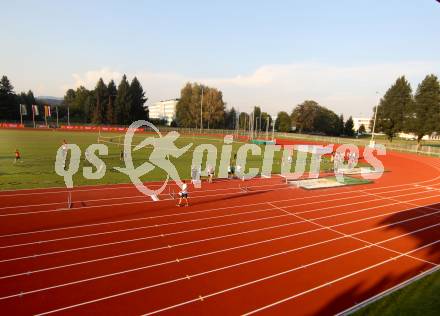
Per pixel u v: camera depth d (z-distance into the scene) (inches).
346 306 346.6
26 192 723.4
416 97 2466.8
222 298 350.6
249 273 409.1
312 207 732.7
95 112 3759.8
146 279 380.8
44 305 321.7
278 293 366.9
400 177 1223.5
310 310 336.8
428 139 4382.4
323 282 397.7
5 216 565.6
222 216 630.5
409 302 350.6
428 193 956.0
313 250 493.0
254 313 327.3
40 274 379.6
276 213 671.1
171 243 488.1
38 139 1871.3
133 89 3841.0
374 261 466.6
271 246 498.3
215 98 3966.5
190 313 321.1
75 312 313.3
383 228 612.7
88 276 380.2
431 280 405.1
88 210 621.9
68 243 468.4
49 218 565.9
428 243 545.3
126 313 315.3
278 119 4431.6
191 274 398.0
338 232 578.2
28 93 3969.0
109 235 505.4
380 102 2760.8
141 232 524.7
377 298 359.3
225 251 470.0
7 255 423.2
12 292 341.7
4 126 2856.8
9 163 1045.2
